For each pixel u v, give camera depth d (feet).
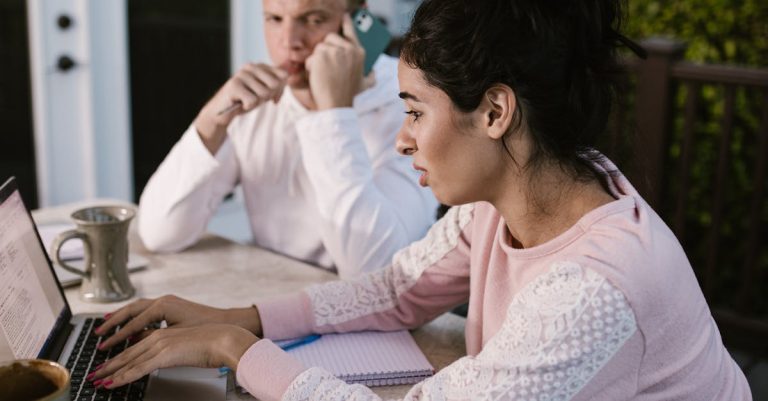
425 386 3.35
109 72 10.01
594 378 2.98
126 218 4.91
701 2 11.49
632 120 3.61
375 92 6.07
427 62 3.20
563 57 3.14
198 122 5.91
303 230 6.20
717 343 3.51
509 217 3.46
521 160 3.26
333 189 5.51
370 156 6.02
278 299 4.49
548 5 3.11
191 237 5.92
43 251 4.48
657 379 3.12
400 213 5.89
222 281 5.32
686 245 11.73
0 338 3.59
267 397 3.53
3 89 9.53
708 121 11.26
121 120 10.25
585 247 3.15
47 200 9.77
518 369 3.02
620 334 2.97
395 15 13.03
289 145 6.14
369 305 4.57
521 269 3.46
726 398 3.46
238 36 11.26
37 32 9.26
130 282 5.02
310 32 5.79
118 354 3.99
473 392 3.15
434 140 3.28
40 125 9.55
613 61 3.34
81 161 9.90
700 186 11.48
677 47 9.59
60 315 4.33
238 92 5.74
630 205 3.27
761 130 9.28
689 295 3.23
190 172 5.79
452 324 4.80
